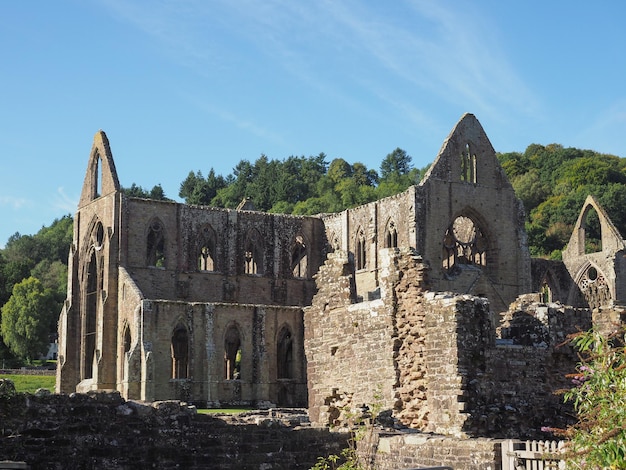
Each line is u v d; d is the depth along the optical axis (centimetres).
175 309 11469
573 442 2948
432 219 12600
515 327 4803
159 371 11250
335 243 13975
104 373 12288
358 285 13325
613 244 13775
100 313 12550
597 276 13875
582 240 14138
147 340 11269
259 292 13688
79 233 13388
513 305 4962
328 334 4997
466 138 13050
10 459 3294
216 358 11531
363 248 13538
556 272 14212
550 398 4506
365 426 4119
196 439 3666
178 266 13100
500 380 4381
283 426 3909
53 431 3397
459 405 4238
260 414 5403
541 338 4662
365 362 4731
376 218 13138
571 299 14062
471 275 12281
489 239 13062
